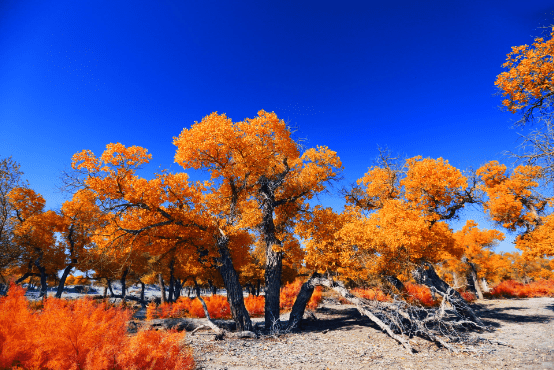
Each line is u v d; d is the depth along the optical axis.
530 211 16.03
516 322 12.93
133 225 11.62
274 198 14.55
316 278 13.31
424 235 11.33
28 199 18.88
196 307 16.44
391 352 8.67
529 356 7.75
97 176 10.84
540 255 14.05
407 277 12.56
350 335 11.27
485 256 26.91
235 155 12.36
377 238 11.27
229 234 12.32
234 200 13.23
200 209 12.63
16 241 16.11
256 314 18.58
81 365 4.21
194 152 12.12
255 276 31.55
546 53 6.86
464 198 15.47
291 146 14.16
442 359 7.85
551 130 6.57
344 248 12.07
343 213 13.53
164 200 11.77
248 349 8.81
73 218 19.31
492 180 17.78
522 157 7.11
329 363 7.40
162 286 26.09
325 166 14.09
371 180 18.19
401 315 11.08
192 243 12.43
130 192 10.86
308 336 11.15
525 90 7.33
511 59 7.50
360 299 12.30
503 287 26.52
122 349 4.48
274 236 14.02
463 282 28.58
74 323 4.37
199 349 8.55
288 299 22.19
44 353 4.35
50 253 18.92
